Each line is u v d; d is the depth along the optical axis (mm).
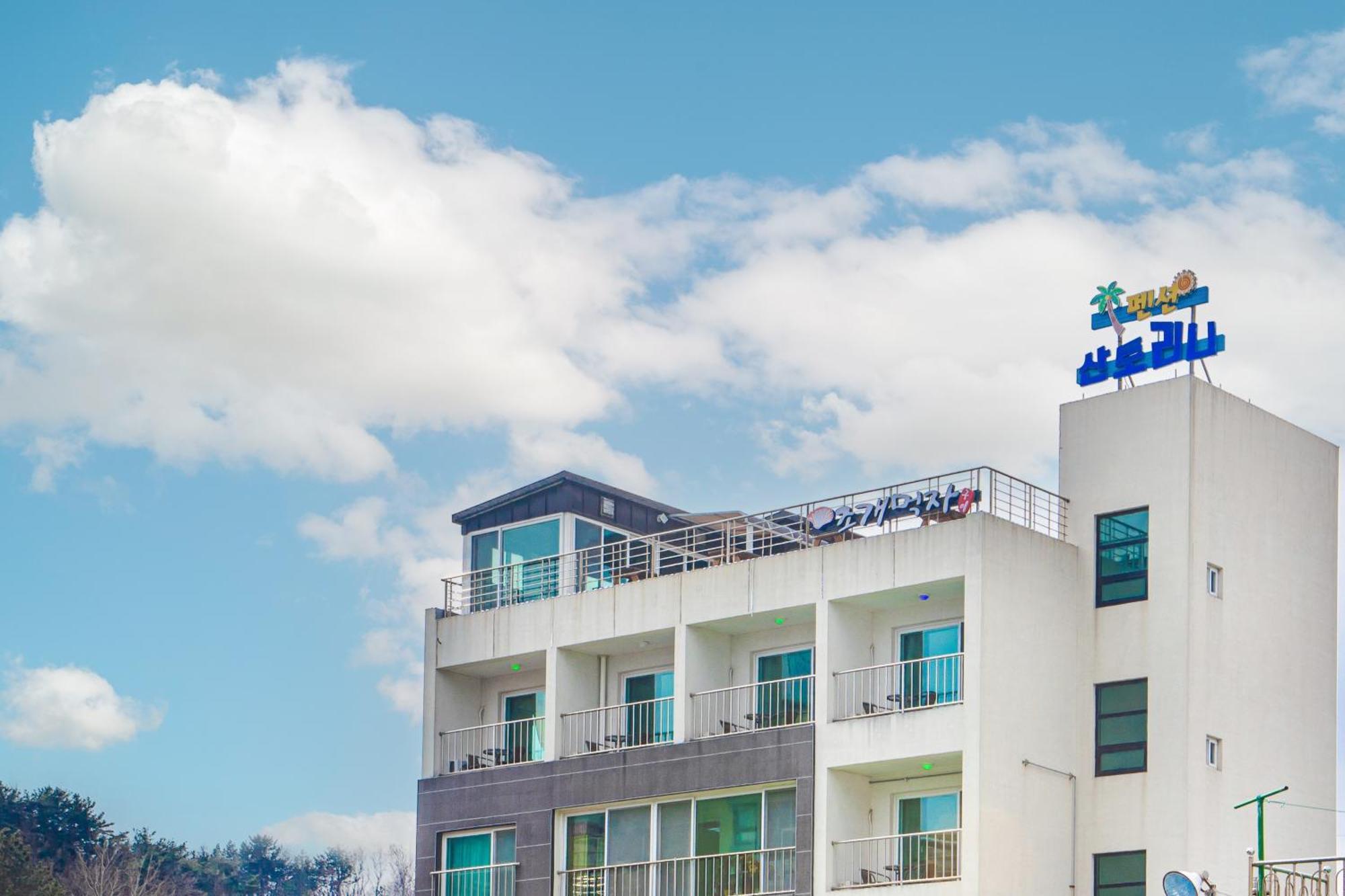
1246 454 55469
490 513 64875
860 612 55062
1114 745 53000
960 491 53438
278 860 131500
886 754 52188
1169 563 53250
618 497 64688
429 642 62562
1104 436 55344
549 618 60000
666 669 59312
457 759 61812
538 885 57688
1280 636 55188
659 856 56094
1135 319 56531
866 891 51719
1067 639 53938
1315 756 55469
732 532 58875
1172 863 51250
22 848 92438
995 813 50625
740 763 54719
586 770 57656
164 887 107625
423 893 60062
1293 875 41344
